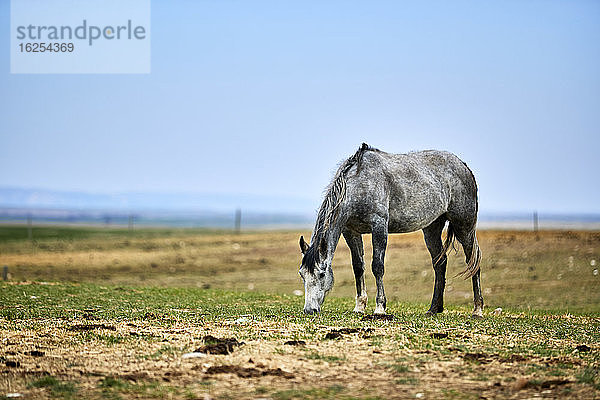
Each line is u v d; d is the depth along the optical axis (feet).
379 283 50.96
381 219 50.83
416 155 55.52
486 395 27.09
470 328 43.96
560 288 91.45
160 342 36.78
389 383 28.73
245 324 43.98
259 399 26.30
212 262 145.07
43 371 30.07
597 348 37.24
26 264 142.41
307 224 645.51
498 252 124.26
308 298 49.93
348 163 51.37
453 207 55.98
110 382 28.17
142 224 581.94
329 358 32.76
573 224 484.74
